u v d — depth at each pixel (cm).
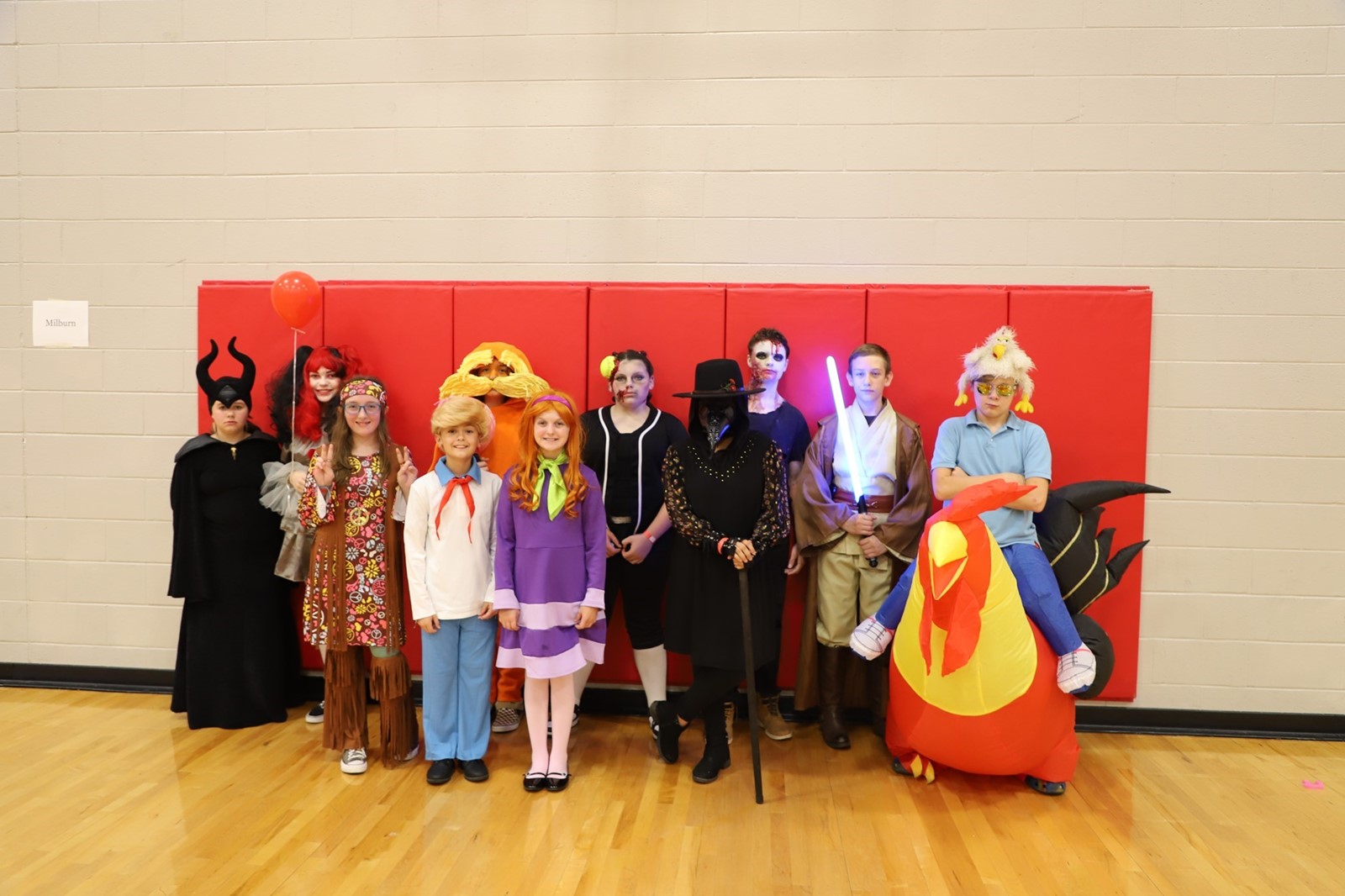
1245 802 306
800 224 384
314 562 318
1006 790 310
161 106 403
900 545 332
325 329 384
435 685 311
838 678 350
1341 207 367
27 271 407
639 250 390
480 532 311
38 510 409
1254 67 367
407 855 260
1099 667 307
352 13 395
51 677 409
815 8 380
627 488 341
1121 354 361
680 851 264
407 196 397
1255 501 373
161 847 264
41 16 405
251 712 364
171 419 408
